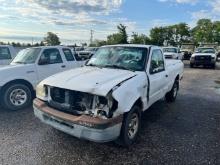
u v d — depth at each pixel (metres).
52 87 3.81
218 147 3.92
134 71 4.33
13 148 3.77
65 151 3.71
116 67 4.62
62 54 7.10
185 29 67.19
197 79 11.89
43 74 6.45
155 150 3.79
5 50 8.39
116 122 3.32
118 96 3.34
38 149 3.75
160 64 5.35
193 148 3.87
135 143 4.02
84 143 3.99
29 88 6.21
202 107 6.37
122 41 43.06
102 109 3.29
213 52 19.03
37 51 6.60
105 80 3.68
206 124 5.02
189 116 5.55
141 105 4.20
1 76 5.58
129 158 3.53
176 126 4.87
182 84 10.29
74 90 3.47
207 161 3.47
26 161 3.38
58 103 3.74
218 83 10.60
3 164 3.30
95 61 5.04
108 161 3.44
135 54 4.75
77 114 3.48
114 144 3.96
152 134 4.42
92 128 3.20
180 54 20.39
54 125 3.66
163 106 6.41
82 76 3.95
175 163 3.41
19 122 4.95
